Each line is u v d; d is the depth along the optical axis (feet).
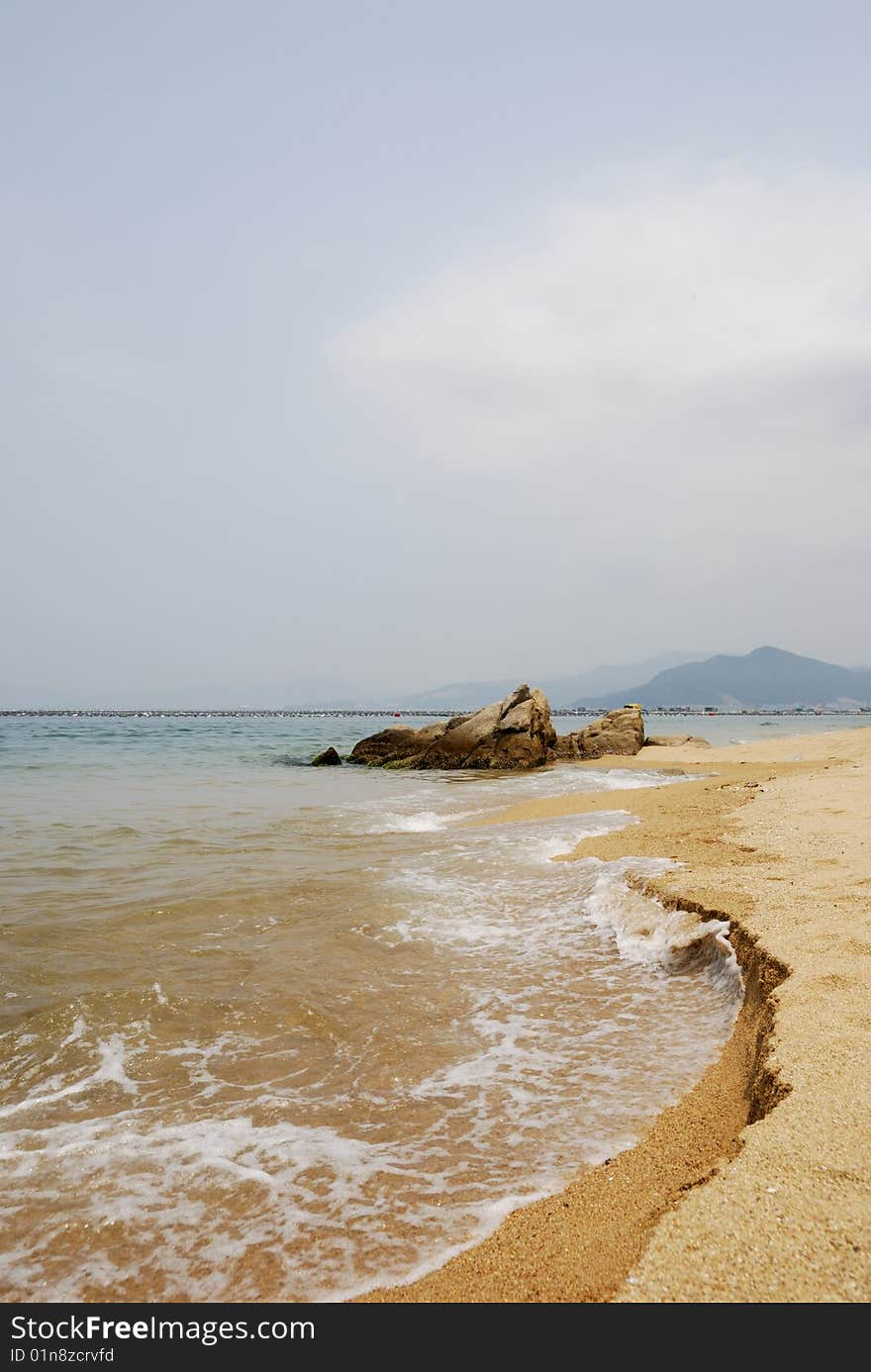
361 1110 15.96
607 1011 20.79
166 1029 19.95
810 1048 14.62
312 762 111.65
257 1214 12.65
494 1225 11.95
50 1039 19.33
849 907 23.24
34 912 29.84
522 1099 16.15
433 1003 21.48
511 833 45.34
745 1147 11.68
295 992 22.17
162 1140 14.93
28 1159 14.32
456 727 111.45
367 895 32.14
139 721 408.26
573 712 637.30
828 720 431.84
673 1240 9.93
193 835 46.73
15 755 122.62
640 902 27.91
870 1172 10.71
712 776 80.69
